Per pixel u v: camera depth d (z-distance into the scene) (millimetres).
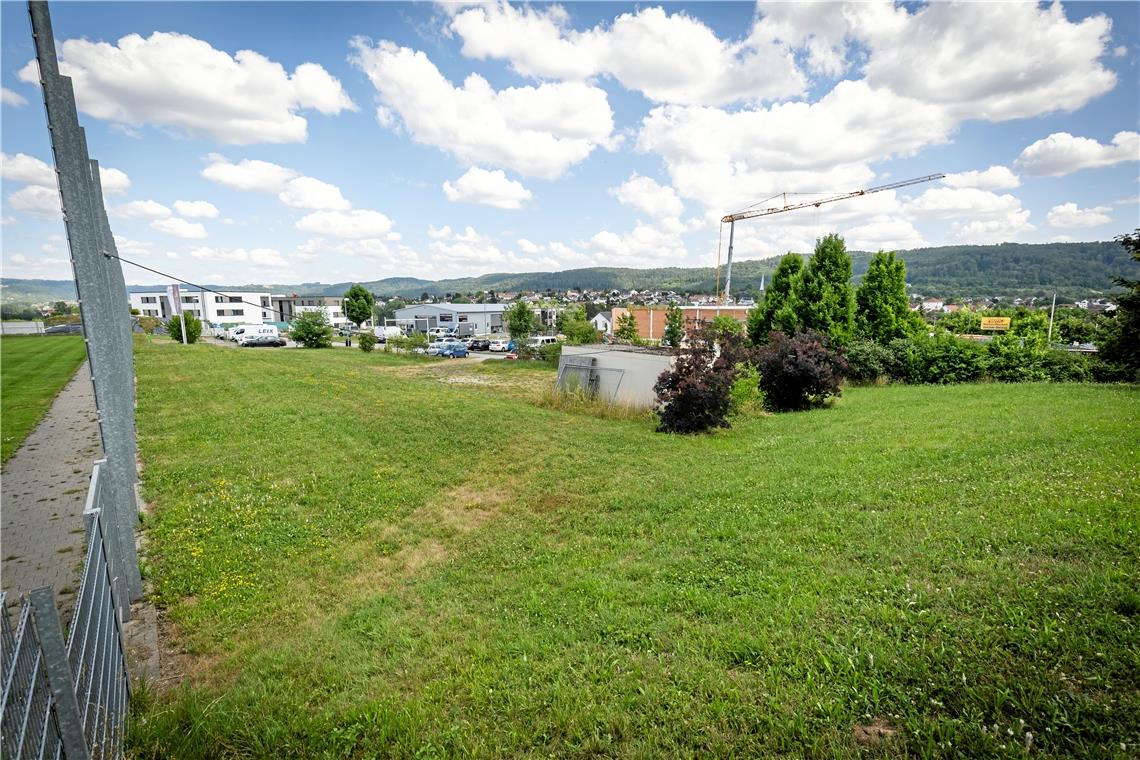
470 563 6168
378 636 4613
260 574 5992
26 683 2018
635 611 4512
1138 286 14758
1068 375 18016
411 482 9188
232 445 11227
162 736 3348
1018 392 14742
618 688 3521
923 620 3729
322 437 12062
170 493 8438
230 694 3875
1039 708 2836
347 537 7039
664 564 5465
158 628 4969
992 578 4117
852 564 4844
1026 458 7273
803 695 3215
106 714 3045
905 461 7973
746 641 3814
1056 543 4539
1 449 10945
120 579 4918
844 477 7520
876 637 3625
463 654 4211
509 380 26797
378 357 38594
